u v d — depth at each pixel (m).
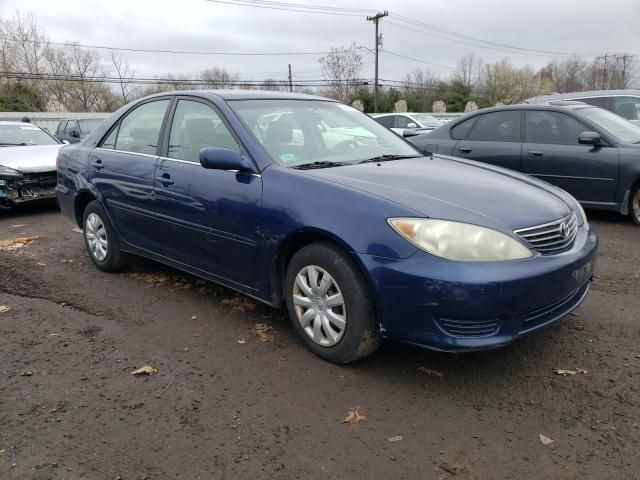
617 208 6.75
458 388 3.07
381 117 17.86
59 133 17.33
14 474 2.44
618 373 3.18
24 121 10.76
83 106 47.31
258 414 2.87
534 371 3.23
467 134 7.84
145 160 4.48
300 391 3.08
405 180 3.41
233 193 3.66
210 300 4.46
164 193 4.21
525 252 2.93
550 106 7.28
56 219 8.10
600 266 5.16
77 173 5.27
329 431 2.72
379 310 3.02
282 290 3.63
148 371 3.30
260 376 3.24
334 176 3.40
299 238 3.38
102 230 5.16
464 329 2.85
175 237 4.24
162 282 4.93
